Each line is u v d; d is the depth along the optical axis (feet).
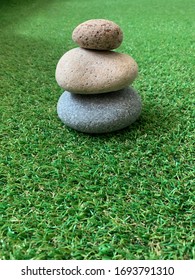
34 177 0.67
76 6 2.53
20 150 0.76
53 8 2.44
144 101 0.96
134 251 0.52
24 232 0.55
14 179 0.67
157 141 0.77
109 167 0.70
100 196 0.62
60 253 0.51
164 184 0.65
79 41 0.74
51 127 0.85
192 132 0.81
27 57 1.39
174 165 0.70
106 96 0.77
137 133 0.81
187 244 0.52
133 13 2.25
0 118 0.89
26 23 1.98
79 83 0.73
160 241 0.53
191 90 1.02
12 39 1.64
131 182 0.66
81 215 0.58
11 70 1.24
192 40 1.55
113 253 0.51
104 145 0.77
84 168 0.70
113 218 0.57
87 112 0.75
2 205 0.60
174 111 0.90
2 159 0.73
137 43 1.56
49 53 1.44
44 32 1.79
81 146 0.77
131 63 0.76
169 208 0.59
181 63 1.26
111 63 0.73
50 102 0.99
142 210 0.59
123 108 0.76
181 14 2.14
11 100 1.00
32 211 0.59
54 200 0.62
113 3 2.61
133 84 1.09
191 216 0.57
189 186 0.64
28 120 0.89
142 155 0.73
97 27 0.72
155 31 1.76
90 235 0.54
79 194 0.63
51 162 0.72
